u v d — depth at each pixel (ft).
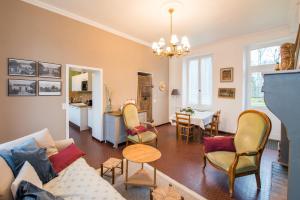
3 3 8.47
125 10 10.46
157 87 19.52
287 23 12.38
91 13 10.95
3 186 4.05
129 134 11.57
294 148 2.79
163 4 9.66
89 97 21.25
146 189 7.17
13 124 8.96
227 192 6.99
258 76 15.30
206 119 13.61
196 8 10.03
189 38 15.83
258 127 7.16
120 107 14.62
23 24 9.12
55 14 10.34
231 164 6.77
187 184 7.55
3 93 8.61
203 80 19.03
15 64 8.92
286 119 2.89
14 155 5.05
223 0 9.18
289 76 2.84
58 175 5.84
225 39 16.17
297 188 2.73
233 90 16.10
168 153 11.19
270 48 14.62
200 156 10.71
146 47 17.44
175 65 20.97
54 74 10.44
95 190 4.90
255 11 10.49
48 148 6.79
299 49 4.14
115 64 14.28
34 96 9.69
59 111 10.78
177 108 20.95
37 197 3.71
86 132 16.57
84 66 12.00
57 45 10.52
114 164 7.62
